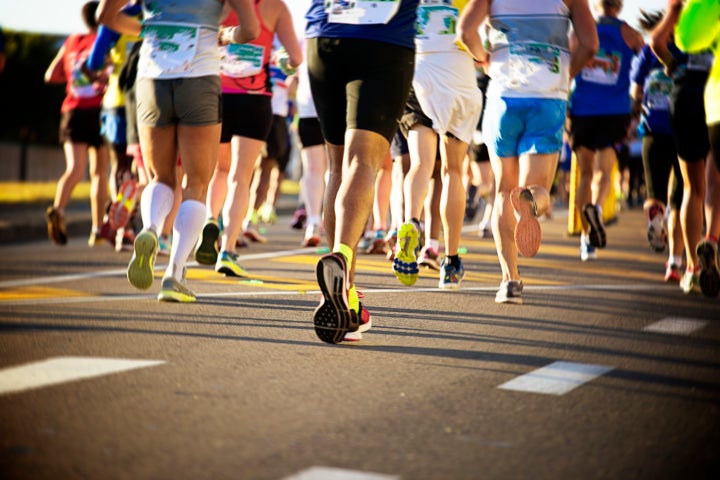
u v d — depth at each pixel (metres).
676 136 31.42
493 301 28.39
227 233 32.62
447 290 30.48
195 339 20.80
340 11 20.39
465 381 17.88
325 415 15.25
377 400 16.28
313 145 44.06
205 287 29.55
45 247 44.38
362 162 20.11
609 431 15.10
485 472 12.91
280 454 13.27
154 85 25.12
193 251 42.06
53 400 15.52
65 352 19.09
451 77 30.06
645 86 36.84
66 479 12.04
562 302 28.69
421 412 15.66
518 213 26.66
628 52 41.59
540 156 27.12
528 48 26.91
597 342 22.34
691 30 25.36
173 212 37.66
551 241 51.09
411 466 13.03
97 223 44.12
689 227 31.80
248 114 31.89
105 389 16.28
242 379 17.31
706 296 30.84
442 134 30.53
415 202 31.50
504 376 18.41
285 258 40.03
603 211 42.03
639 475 13.14
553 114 26.97
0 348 19.39
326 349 20.28
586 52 27.58
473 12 27.06
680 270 34.69
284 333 21.92
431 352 20.44
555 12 27.05
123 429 14.11
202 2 25.08
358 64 20.33
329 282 19.17
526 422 15.35
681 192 34.31
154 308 24.88
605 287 32.66
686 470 13.45
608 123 41.53
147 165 25.84
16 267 35.06
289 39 31.98
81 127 42.56
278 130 46.31
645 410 16.44
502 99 27.20
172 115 25.30
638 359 20.61
